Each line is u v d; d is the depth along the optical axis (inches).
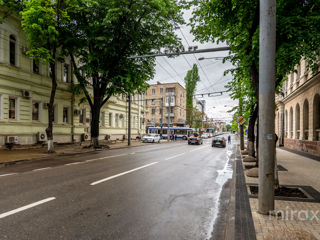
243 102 528.1
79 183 251.0
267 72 158.4
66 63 821.9
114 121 1133.7
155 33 683.4
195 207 182.1
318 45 200.5
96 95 729.0
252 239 118.6
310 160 461.7
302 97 675.4
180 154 603.8
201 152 682.8
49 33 495.5
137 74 705.6
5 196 199.6
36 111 703.1
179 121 2303.2
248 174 296.4
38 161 431.8
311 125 595.2
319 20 200.7
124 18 620.1
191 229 140.9
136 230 136.9
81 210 168.1
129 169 345.4
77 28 635.5
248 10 253.6
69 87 826.2
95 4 567.5
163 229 139.6
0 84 571.5
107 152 632.4
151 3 576.4
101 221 148.9
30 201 186.4
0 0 507.5
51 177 281.3
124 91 764.0
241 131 714.8
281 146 908.6
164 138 1782.7
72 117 845.8
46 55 501.7
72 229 136.3
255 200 188.9
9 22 600.7
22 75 637.3
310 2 229.6
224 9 270.4
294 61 207.0
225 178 302.7
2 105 580.7
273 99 158.7
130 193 215.2
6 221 146.3
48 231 133.1
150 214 163.6
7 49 595.8
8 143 586.2
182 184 258.8
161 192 222.2
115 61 686.5
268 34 157.9
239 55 269.7
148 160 459.2
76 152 586.2
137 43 682.2
